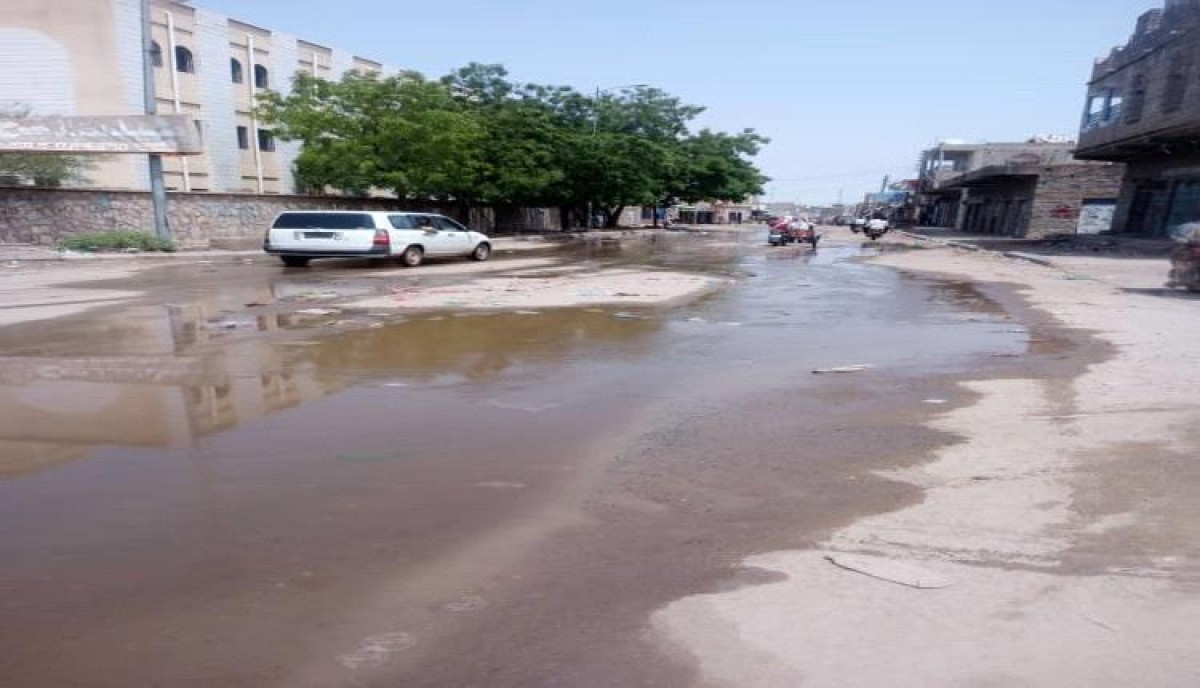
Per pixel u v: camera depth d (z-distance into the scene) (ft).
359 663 9.35
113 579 11.44
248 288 49.98
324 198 104.37
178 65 115.44
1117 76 105.09
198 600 10.85
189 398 22.04
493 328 35.17
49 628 10.13
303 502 14.38
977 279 63.93
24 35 103.30
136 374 24.99
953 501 14.03
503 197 129.29
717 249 112.27
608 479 15.65
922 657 9.23
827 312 42.47
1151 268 71.41
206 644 9.77
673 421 19.95
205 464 16.43
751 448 17.57
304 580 11.43
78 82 104.68
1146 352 28.50
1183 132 80.18
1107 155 110.32
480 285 53.21
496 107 133.28
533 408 21.33
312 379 24.61
